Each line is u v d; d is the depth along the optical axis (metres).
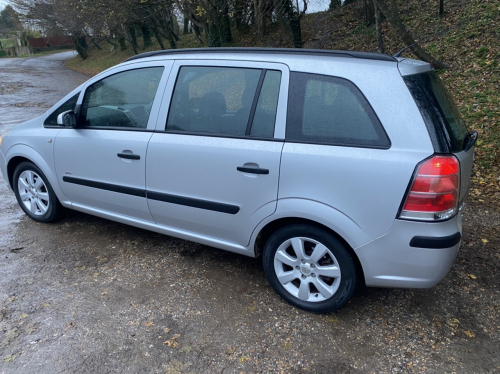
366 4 14.26
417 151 2.32
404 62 2.56
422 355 2.46
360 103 2.49
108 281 3.24
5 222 4.36
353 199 2.47
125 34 24.70
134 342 2.57
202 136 3.02
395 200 2.36
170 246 3.83
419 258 2.39
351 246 2.53
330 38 15.23
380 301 2.99
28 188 4.28
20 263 3.51
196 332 2.66
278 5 15.17
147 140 3.27
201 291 3.11
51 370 2.34
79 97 3.79
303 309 2.86
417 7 13.52
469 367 2.36
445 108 2.60
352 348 2.52
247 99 2.87
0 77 23.69
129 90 3.46
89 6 19.31
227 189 2.92
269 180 2.72
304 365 2.39
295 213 2.65
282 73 2.75
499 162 5.61
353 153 2.46
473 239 3.85
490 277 3.24
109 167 3.53
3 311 2.86
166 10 19.55
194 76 3.13
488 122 6.71
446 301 2.97
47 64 37.62
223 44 17.45
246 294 3.08
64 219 4.44
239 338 2.61
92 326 2.71
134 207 3.50
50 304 2.95
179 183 3.15
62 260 3.56
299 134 2.65
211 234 3.18
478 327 2.70
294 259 2.82
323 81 2.62
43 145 3.98
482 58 9.05
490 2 11.23
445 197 2.32
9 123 10.00
